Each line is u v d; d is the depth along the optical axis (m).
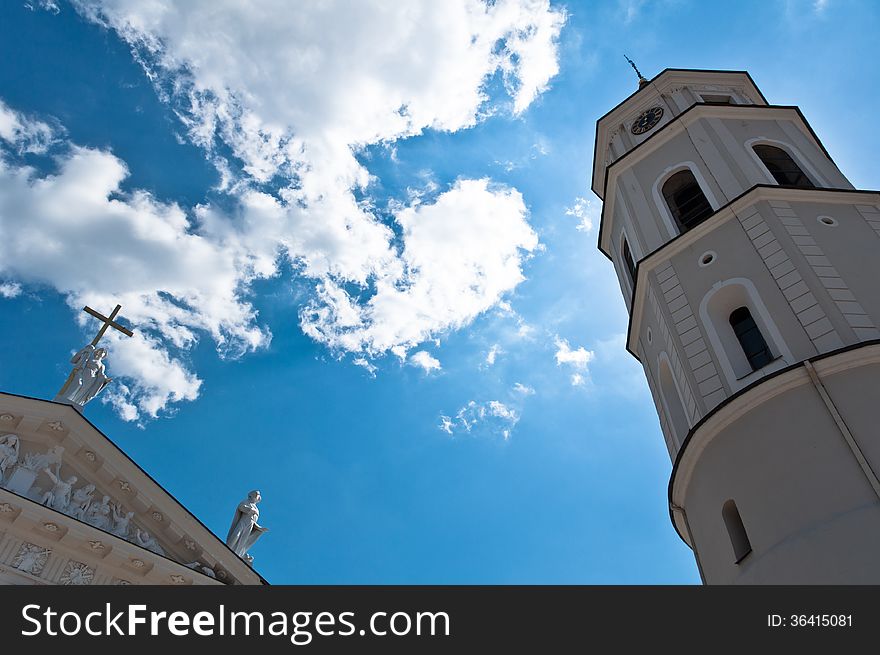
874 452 16.27
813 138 29.62
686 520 20.09
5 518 19.73
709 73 33.62
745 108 29.05
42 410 21.44
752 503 17.45
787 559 15.92
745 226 23.16
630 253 28.58
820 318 19.64
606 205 30.62
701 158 27.30
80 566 20.59
